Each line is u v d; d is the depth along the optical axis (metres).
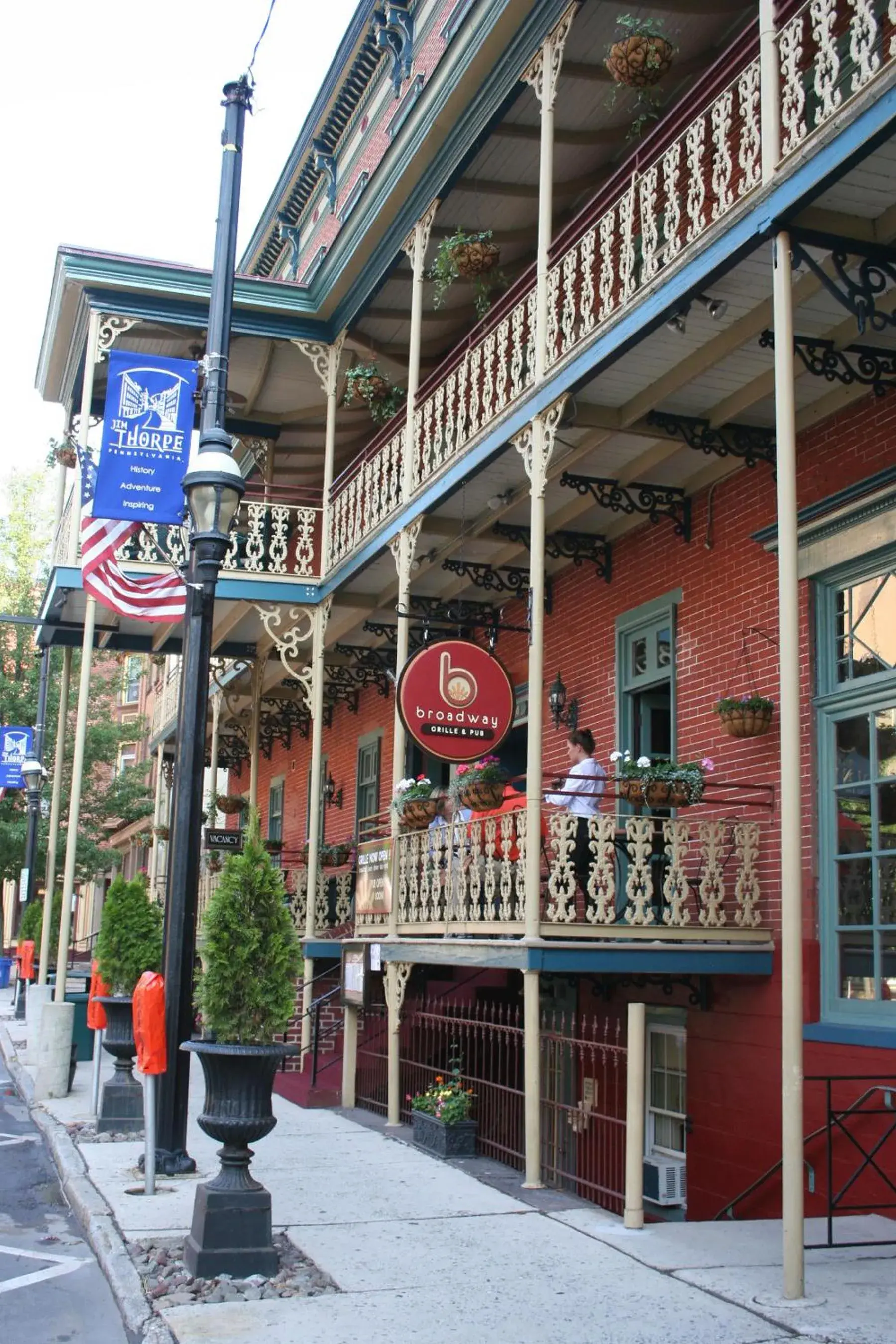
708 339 8.56
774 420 9.66
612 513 11.53
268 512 16.53
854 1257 6.39
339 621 16.09
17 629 29.23
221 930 6.25
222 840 18.39
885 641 8.46
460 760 9.99
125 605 12.44
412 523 11.71
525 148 11.53
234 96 8.92
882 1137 7.40
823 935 8.58
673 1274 6.04
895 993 7.99
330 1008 15.00
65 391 16.83
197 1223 6.07
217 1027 6.17
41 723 22.95
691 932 8.85
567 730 12.48
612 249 10.59
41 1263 6.43
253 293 14.59
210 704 21.38
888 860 8.16
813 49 8.73
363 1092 12.02
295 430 17.97
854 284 6.75
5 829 27.22
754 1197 8.70
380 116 16.67
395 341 15.39
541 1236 6.83
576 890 10.41
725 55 7.52
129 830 40.88
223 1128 6.00
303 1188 8.03
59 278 14.43
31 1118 11.02
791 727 5.94
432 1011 11.29
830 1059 8.07
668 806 9.06
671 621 10.85
